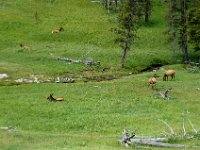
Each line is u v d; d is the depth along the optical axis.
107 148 97.88
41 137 115.19
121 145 104.81
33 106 161.25
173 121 139.12
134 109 157.00
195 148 102.38
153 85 192.62
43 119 146.88
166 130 125.56
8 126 136.75
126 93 180.00
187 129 125.56
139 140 105.62
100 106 160.62
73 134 128.25
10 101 168.88
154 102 165.38
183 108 158.00
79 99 172.00
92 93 181.50
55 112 153.25
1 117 149.12
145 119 141.75
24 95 182.50
